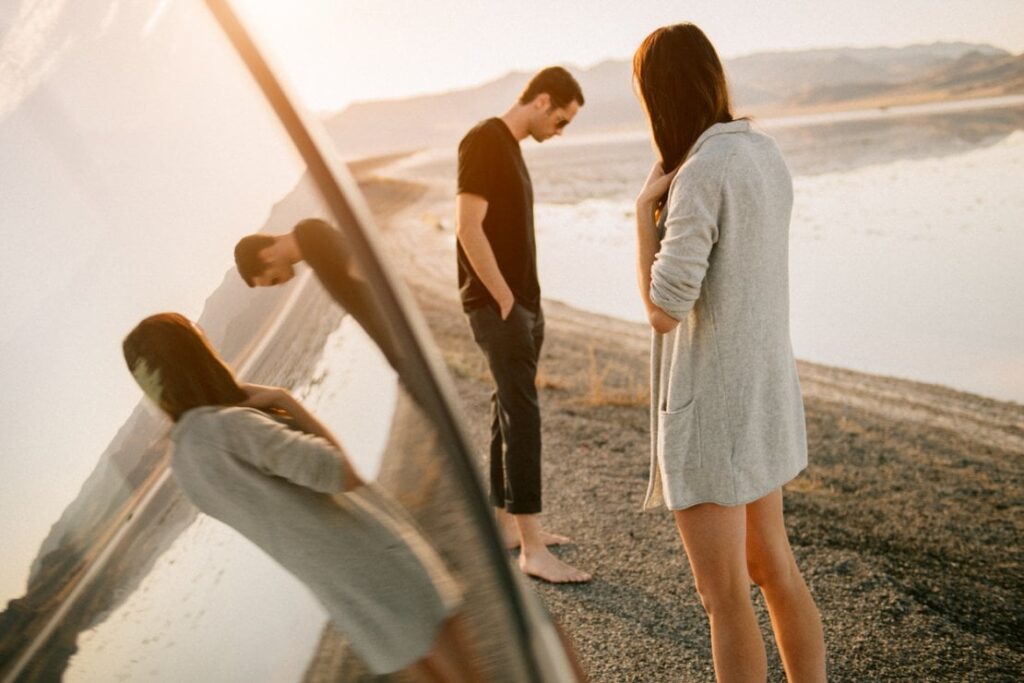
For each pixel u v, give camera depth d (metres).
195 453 1.12
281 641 1.15
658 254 1.80
